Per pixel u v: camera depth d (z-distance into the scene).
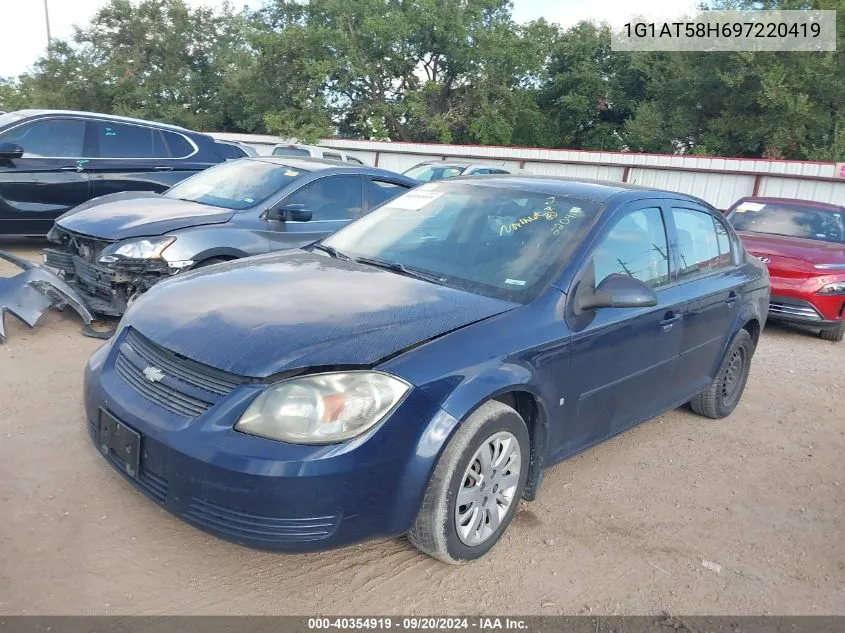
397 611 2.78
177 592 2.76
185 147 9.15
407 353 2.79
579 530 3.51
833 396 6.28
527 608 2.87
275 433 2.56
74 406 4.31
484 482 3.03
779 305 8.23
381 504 2.66
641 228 4.06
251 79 34.81
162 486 2.70
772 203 9.80
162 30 38.94
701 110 29.41
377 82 33.28
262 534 2.53
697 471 4.38
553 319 3.31
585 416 3.61
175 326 2.97
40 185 8.05
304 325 2.85
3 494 3.28
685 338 4.35
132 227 5.59
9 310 5.37
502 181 4.29
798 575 3.33
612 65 36.66
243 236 5.88
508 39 33.41
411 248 3.89
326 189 6.61
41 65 39.12
